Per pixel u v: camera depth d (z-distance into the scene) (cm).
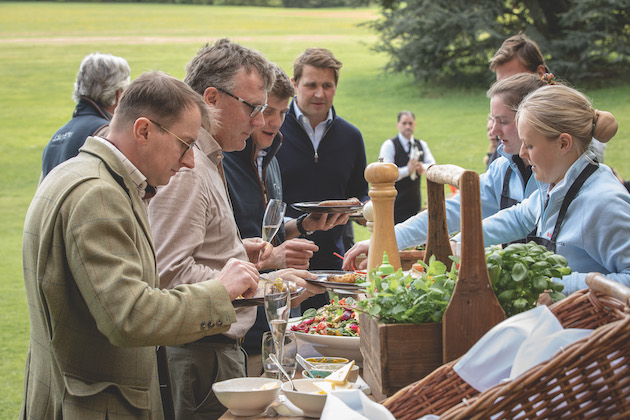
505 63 309
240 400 168
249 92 244
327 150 402
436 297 163
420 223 259
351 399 153
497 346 146
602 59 2075
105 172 177
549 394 130
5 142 1894
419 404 154
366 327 184
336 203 311
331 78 396
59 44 3152
